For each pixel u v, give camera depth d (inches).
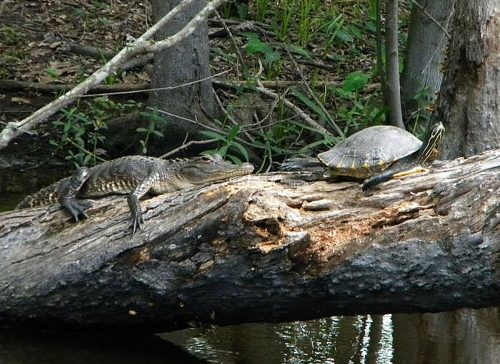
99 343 370.3
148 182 378.3
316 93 706.8
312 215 330.3
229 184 341.4
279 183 347.3
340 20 804.0
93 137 629.3
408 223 319.3
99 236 348.2
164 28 634.8
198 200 337.4
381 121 626.5
